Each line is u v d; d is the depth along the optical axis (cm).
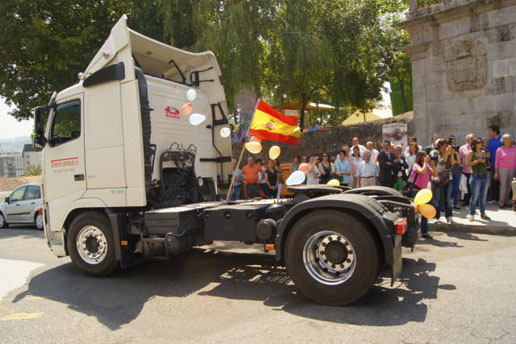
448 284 479
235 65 1418
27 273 641
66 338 377
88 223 589
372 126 1415
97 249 592
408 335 345
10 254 817
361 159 1037
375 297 447
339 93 1992
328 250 436
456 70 1152
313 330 365
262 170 999
